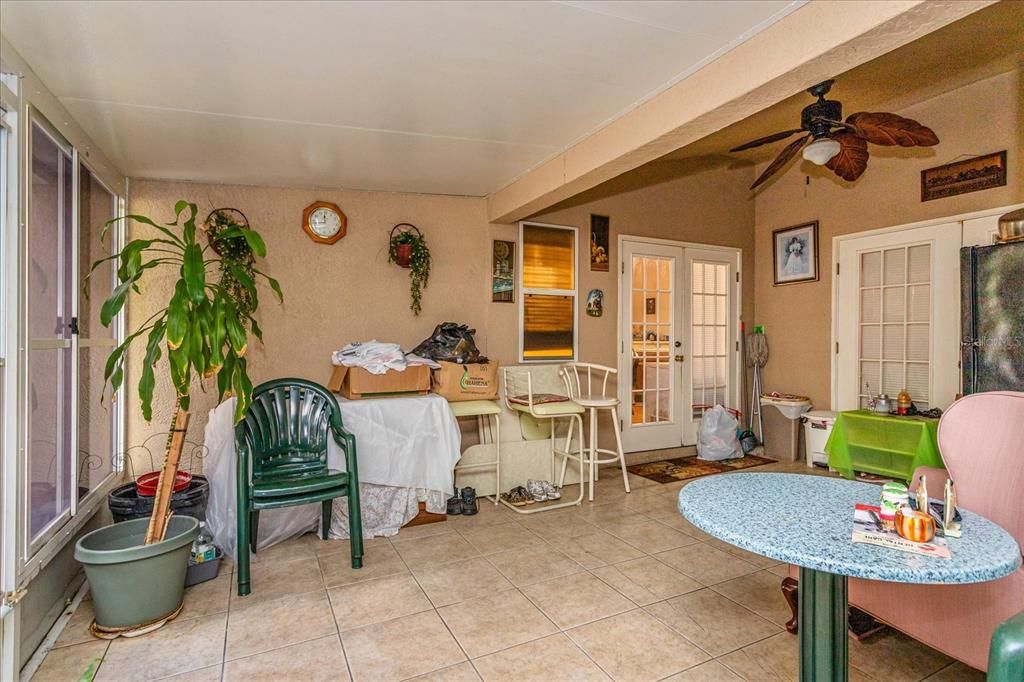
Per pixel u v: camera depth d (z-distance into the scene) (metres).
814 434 4.57
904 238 4.09
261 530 2.97
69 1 1.65
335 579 2.58
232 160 3.13
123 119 2.54
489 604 2.33
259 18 1.78
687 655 1.95
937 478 1.99
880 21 1.57
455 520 3.42
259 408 2.88
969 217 3.69
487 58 2.08
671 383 5.02
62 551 2.35
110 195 3.13
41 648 2.01
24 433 1.87
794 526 1.23
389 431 3.18
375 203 3.88
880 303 4.29
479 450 3.89
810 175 4.86
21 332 1.87
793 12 1.81
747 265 5.42
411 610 2.28
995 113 3.53
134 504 2.57
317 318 3.71
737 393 5.39
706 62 2.13
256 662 1.92
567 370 4.36
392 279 3.91
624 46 2.01
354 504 2.72
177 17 1.76
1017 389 3.06
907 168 4.07
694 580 2.56
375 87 2.30
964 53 3.16
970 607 1.59
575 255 4.52
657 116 2.42
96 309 2.86
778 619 2.20
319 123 2.66
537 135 2.87
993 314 3.17
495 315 4.20
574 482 4.27
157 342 2.24
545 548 2.95
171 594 2.19
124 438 3.24
